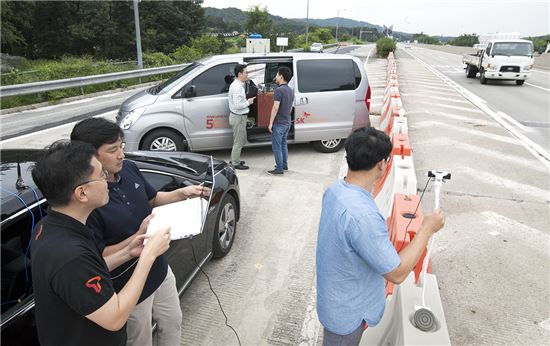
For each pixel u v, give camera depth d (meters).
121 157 1.96
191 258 3.15
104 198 1.44
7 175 2.19
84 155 1.36
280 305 3.16
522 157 6.87
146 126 5.95
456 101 12.68
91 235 1.47
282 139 5.88
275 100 5.57
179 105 6.04
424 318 1.68
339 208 1.65
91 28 37.72
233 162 6.18
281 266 3.69
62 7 36.44
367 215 1.57
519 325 2.93
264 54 6.45
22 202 1.98
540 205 4.94
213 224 3.52
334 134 6.91
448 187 5.51
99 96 13.93
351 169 1.71
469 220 4.53
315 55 6.68
